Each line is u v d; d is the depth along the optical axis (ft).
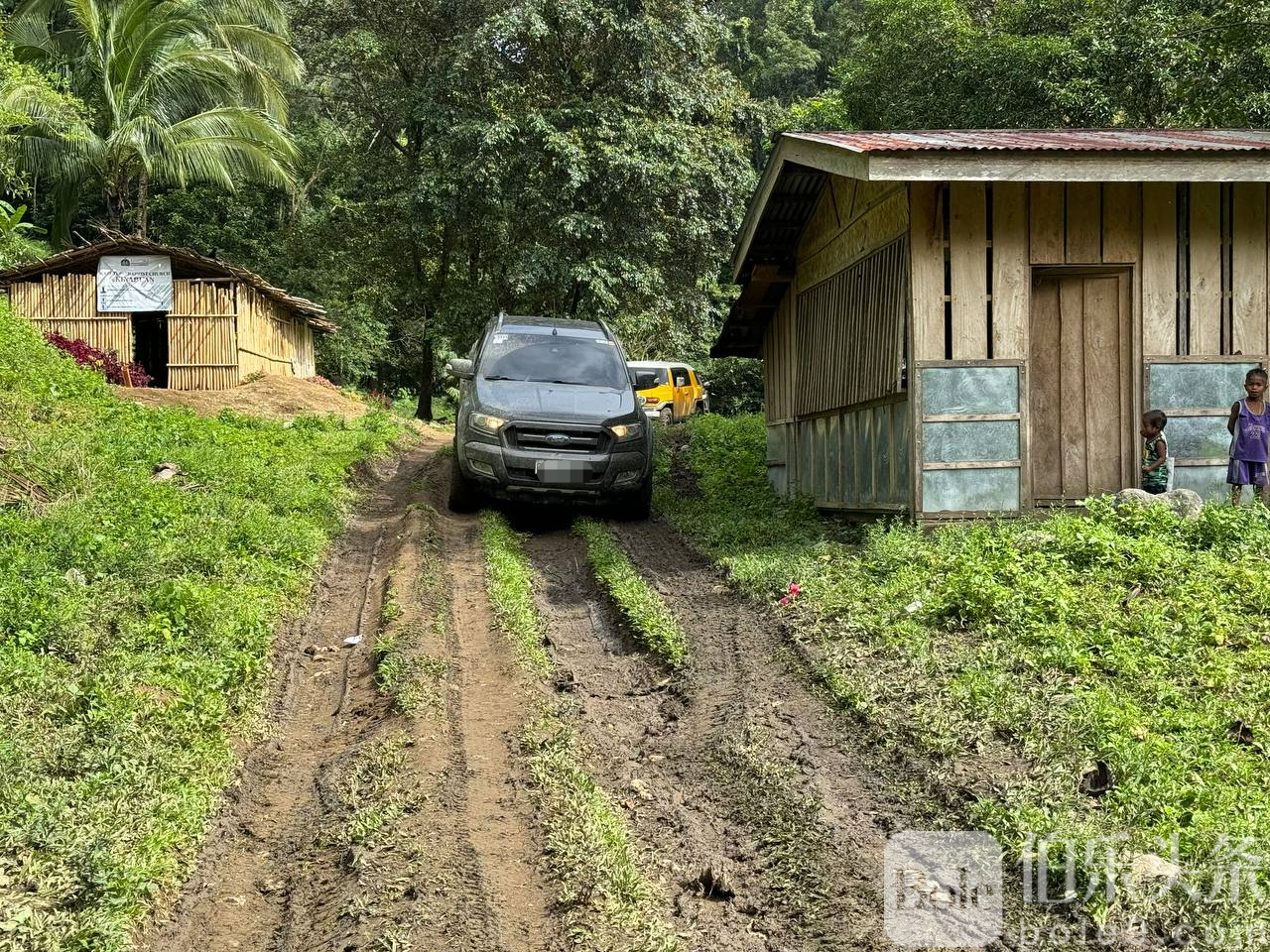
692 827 15.84
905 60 79.61
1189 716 17.07
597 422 37.47
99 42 78.43
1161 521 26.89
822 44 158.71
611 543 33.73
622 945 12.62
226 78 84.38
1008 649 20.31
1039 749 16.16
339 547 33.58
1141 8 66.39
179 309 68.13
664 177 77.36
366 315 107.04
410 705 20.16
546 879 14.47
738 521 37.70
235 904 14.74
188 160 80.12
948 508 30.17
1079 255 30.81
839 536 33.73
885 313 32.53
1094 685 18.72
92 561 24.61
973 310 30.40
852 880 13.67
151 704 18.86
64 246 89.15
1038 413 31.78
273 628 24.62
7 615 20.47
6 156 73.92
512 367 40.75
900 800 15.62
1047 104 70.03
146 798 16.14
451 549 33.35
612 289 81.71
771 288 44.98
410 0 84.02
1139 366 31.12
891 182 31.96
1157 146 28.17
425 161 86.53
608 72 81.05
